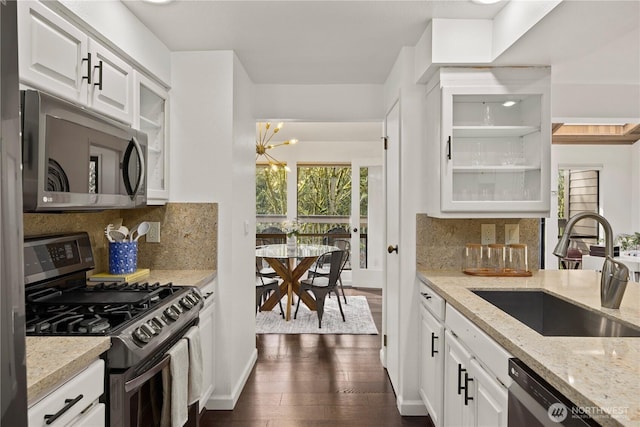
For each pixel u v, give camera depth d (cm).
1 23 71
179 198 274
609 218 623
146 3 206
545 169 236
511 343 129
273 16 221
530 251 267
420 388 262
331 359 355
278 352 371
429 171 260
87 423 124
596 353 118
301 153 657
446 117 233
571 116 331
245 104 310
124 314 162
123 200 192
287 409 269
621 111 330
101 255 250
